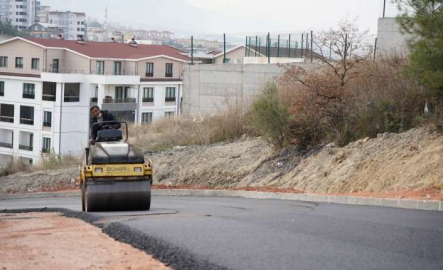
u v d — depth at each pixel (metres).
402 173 20.69
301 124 27.78
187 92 45.56
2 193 35.41
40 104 71.62
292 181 25.12
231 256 9.61
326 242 10.70
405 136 23.47
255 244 10.49
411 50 22.20
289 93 30.00
